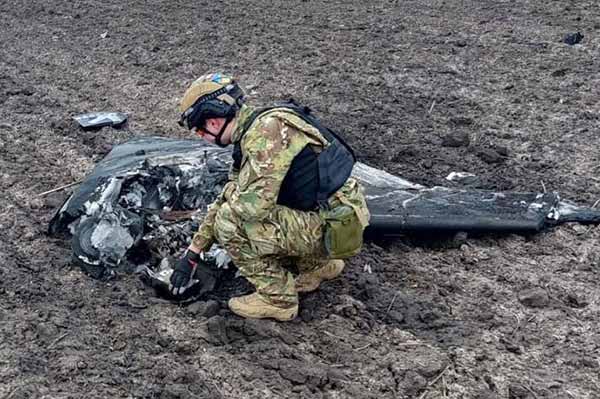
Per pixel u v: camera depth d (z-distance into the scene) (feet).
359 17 41.06
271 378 15.43
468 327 17.21
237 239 15.98
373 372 15.75
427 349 16.38
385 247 20.25
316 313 17.46
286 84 31.60
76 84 31.71
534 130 27.20
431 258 19.85
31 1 44.88
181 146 21.75
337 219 15.74
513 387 15.34
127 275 18.47
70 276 18.40
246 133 15.07
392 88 31.14
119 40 37.50
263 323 16.70
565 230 20.93
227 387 15.24
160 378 15.35
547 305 18.06
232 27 39.37
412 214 20.38
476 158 25.13
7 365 15.40
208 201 19.30
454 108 29.22
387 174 22.66
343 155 15.79
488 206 21.07
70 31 39.14
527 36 37.19
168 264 18.02
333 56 34.83
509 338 16.89
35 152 25.13
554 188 23.25
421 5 43.39
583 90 30.53
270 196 14.87
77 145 25.79
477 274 19.22
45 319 16.84
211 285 17.72
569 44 35.86
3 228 20.36
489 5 42.96
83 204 18.81
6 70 33.35
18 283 18.06
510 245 20.30
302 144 15.07
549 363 16.19
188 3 44.27
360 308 17.61
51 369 15.40
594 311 17.84
